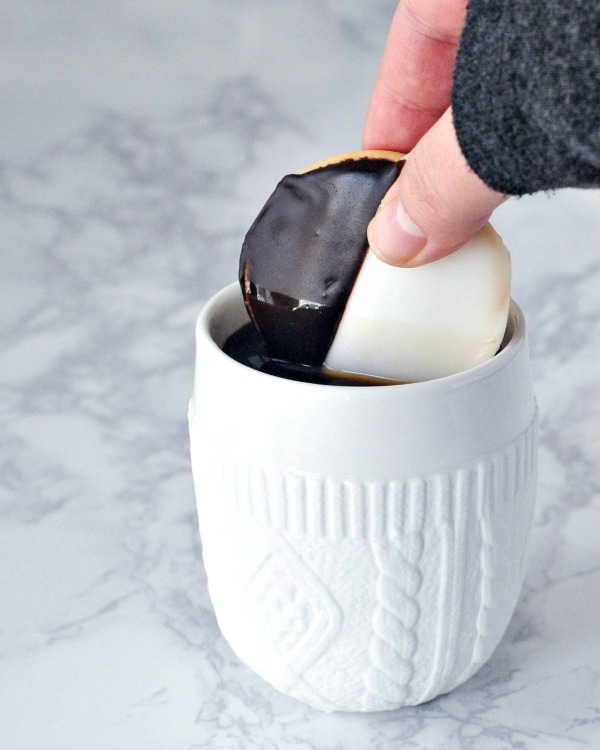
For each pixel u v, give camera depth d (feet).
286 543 1.65
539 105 1.49
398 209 1.61
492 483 1.64
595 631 1.90
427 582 1.66
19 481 2.17
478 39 1.52
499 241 1.67
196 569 2.01
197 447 1.70
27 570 2.01
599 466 2.17
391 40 1.81
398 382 1.67
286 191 1.69
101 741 1.76
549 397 2.31
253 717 1.80
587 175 1.52
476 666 1.77
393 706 1.76
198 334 1.70
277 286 1.67
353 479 1.61
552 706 1.80
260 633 1.72
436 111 1.83
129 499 2.14
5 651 1.88
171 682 1.84
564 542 2.04
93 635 1.90
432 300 1.64
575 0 1.45
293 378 1.68
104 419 2.31
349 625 1.68
